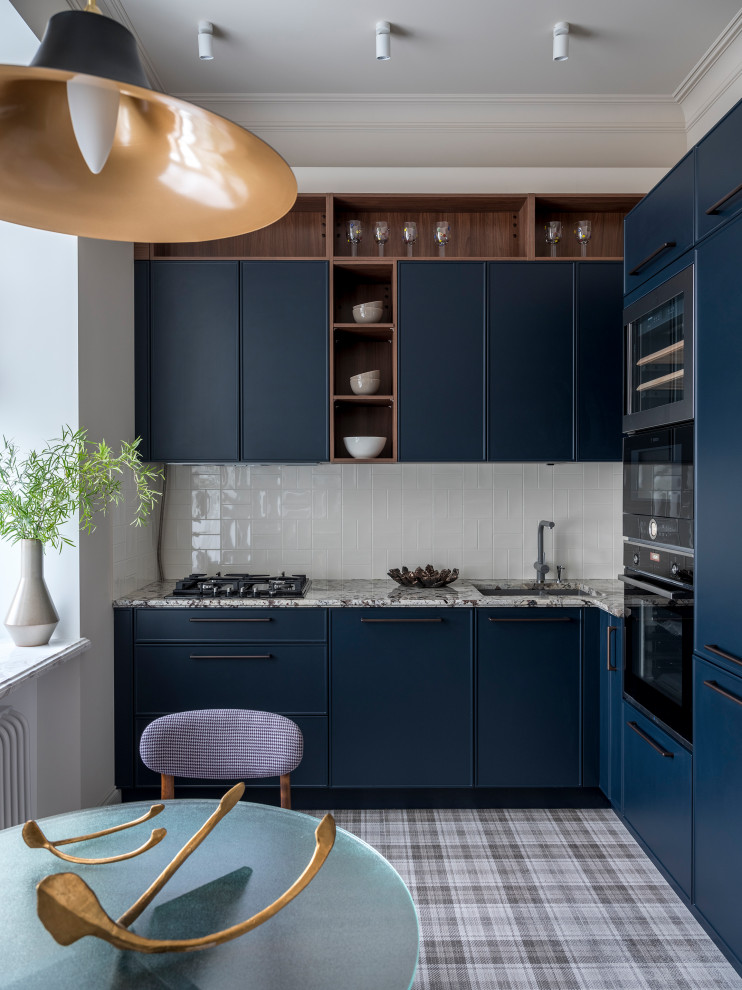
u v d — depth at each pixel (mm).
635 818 2557
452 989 1863
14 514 2250
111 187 1053
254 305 3062
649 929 2119
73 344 2486
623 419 2732
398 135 3328
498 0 2529
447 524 3428
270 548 3414
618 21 2664
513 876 2420
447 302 3066
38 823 1408
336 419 3316
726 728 1896
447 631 2885
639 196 3090
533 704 2896
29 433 2492
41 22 2176
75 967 964
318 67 2988
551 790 2979
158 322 3057
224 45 2818
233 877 1205
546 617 2900
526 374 3070
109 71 885
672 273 2283
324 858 1172
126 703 2871
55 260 2490
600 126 3328
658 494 2355
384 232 3020
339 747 2885
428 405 3068
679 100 3254
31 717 2305
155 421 3064
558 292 3074
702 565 2027
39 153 981
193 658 2869
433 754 2887
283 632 2873
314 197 3080
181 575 3404
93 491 2404
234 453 3064
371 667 2883
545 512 3439
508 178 3260
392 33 2738
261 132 3318
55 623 2371
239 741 1839
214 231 1132
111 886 1168
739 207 1832
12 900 1123
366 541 3422
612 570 3455
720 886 1936
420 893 2314
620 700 2707
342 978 948
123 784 2871
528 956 1998
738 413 1834
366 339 3285
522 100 3242
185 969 963
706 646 1983
